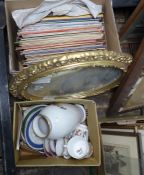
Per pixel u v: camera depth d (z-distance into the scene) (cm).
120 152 111
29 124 102
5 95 89
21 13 94
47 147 102
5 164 88
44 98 105
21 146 104
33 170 121
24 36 92
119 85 115
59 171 122
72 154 97
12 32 97
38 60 92
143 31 123
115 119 126
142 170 101
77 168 122
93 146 103
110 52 83
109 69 92
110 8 95
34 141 102
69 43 93
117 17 137
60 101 97
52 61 79
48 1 91
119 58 85
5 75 88
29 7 98
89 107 101
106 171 117
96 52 81
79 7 95
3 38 89
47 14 93
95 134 101
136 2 101
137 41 134
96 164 100
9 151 89
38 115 98
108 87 109
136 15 104
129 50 137
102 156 110
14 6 96
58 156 103
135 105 133
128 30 118
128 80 107
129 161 107
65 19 94
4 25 90
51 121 92
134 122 118
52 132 93
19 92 96
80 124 104
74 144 97
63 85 97
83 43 94
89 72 91
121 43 135
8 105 89
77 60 81
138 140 104
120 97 120
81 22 94
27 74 83
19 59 98
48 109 95
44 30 92
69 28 93
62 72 87
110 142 115
